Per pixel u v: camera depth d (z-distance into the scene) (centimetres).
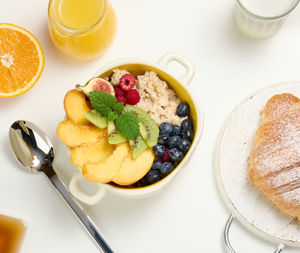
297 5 71
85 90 59
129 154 60
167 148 62
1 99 72
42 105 72
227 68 72
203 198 70
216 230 69
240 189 68
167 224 70
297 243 66
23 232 70
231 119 70
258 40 72
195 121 62
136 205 70
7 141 72
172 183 70
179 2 73
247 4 69
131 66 63
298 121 66
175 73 72
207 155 70
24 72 70
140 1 73
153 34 73
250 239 68
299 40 72
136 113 62
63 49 69
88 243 70
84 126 59
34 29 73
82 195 62
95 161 57
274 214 67
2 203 71
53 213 71
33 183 71
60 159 71
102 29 67
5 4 73
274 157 65
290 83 70
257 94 70
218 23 72
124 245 70
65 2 66
